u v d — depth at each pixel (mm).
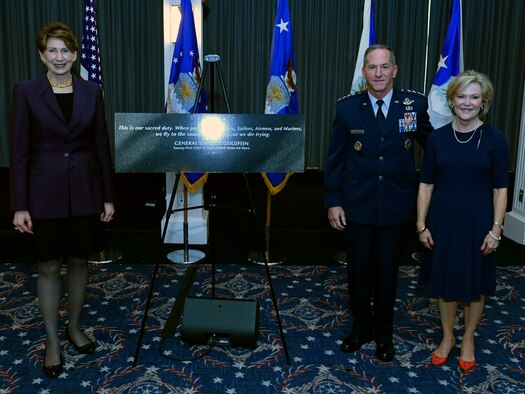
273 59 4125
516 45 6594
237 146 2383
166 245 4484
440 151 2293
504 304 3242
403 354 2604
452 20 4195
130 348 2633
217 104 6848
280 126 2381
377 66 2199
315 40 6773
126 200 6160
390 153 2330
